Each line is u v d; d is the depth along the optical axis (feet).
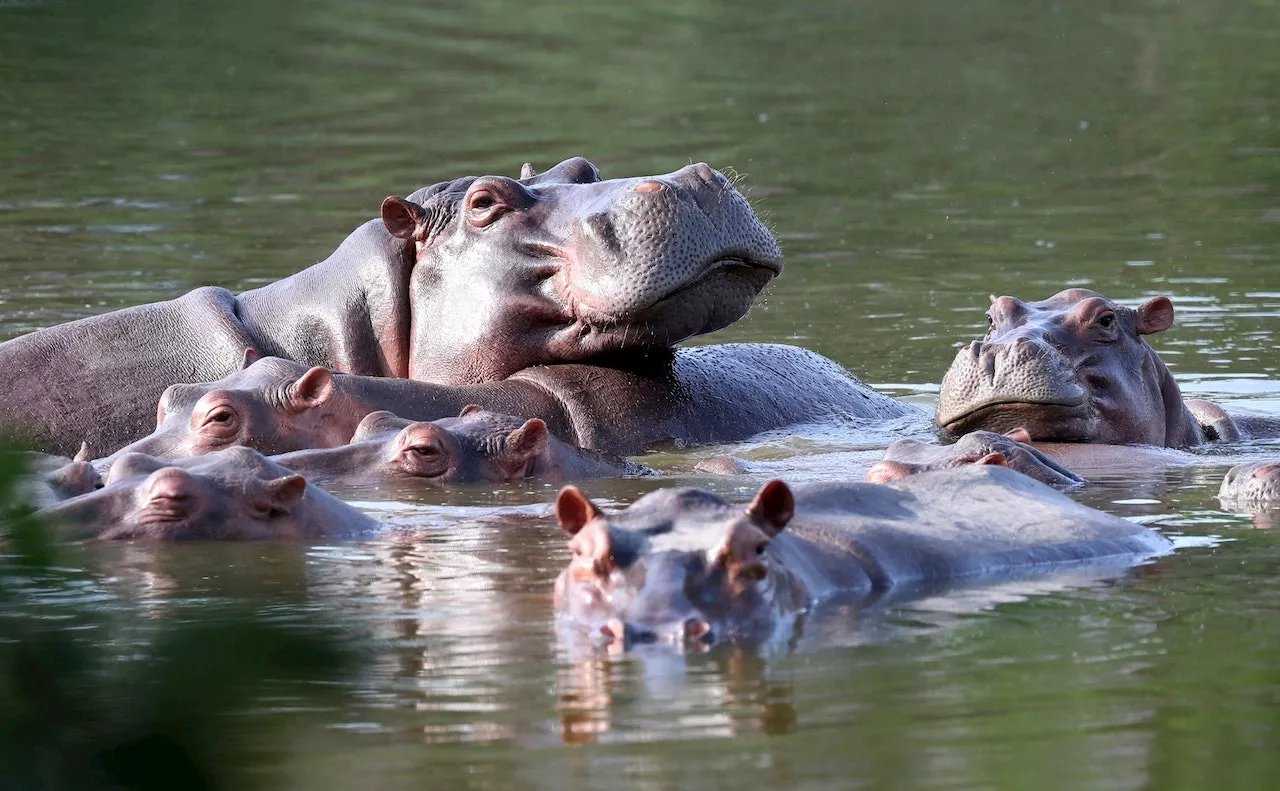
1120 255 251.19
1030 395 134.10
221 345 151.74
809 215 287.48
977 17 540.11
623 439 139.03
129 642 54.54
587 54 470.39
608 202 138.21
